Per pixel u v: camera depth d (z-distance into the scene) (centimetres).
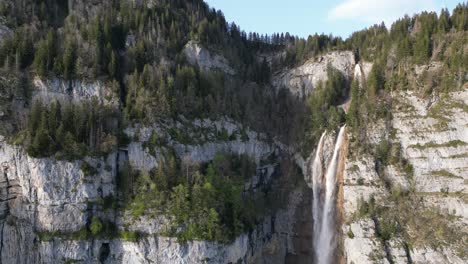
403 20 15375
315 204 13388
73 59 11556
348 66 15662
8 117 10100
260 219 12181
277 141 14550
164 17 14762
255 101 14838
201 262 9962
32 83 10838
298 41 17812
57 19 13762
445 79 12262
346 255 11481
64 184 9694
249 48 18438
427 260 10431
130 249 9850
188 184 10662
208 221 10175
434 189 11450
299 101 15650
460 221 10700
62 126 10025
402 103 12656
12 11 12556
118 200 10344
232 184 11281
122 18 13950
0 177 9688
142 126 10981
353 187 11969
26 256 9544
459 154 11356
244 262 11088
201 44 14300
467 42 12725
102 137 10462
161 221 9975
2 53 11056
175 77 12481
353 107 13225
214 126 12381
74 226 9706
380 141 12394
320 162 13462
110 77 11669
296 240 13000
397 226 11081
